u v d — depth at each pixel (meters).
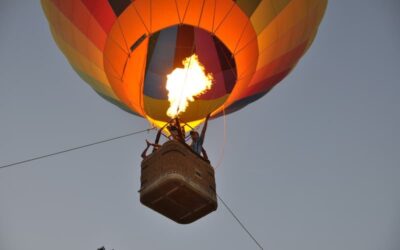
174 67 11.82
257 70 10.55
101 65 10.47
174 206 8.10
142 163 8.22
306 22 10.34
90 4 9.97
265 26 10.19
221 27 10.29
